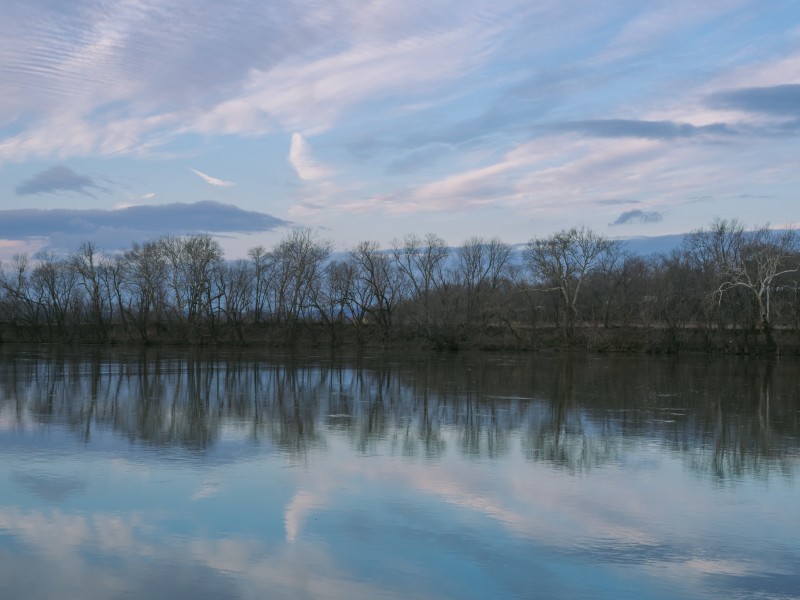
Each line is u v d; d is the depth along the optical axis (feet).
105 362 210.79
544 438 89.15
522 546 50.75
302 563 47.34
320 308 310.65
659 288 271.28
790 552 50.26
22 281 348.38
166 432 90.33
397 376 172.55
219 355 250.37
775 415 111.04
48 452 77.87
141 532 52.60
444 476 69.15
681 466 74.74
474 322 292.40
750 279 245.04
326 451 79.56
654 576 46.11
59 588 43.34
